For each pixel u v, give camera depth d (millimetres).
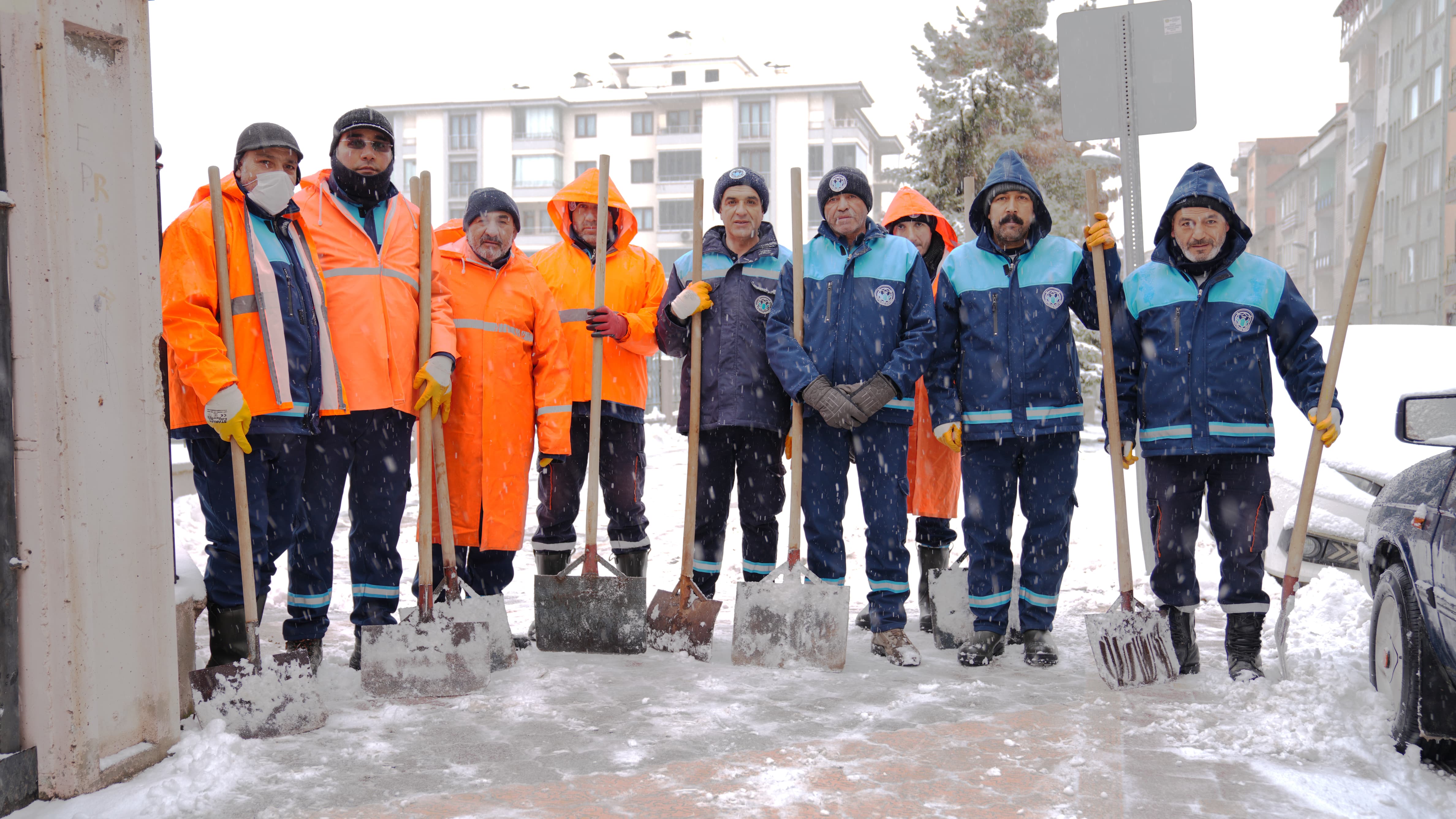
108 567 2781
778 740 3182
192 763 2900
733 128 58375
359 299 3883
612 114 60469
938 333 4438
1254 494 3914
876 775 2873
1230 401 3881
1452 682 2922
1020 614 4316
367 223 4016
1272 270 3984
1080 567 6191
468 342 4344
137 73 2877
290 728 3252
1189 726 3275
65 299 2629
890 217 5395
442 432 4039
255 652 3281
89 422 2703
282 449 3645
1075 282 4316
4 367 2602
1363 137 44938
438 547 5223
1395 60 36688
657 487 12008
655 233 60031
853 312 4391
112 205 2795
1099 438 21359
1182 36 4625
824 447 4406
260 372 3570
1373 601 3906
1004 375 4246
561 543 4852
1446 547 2850
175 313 3354
